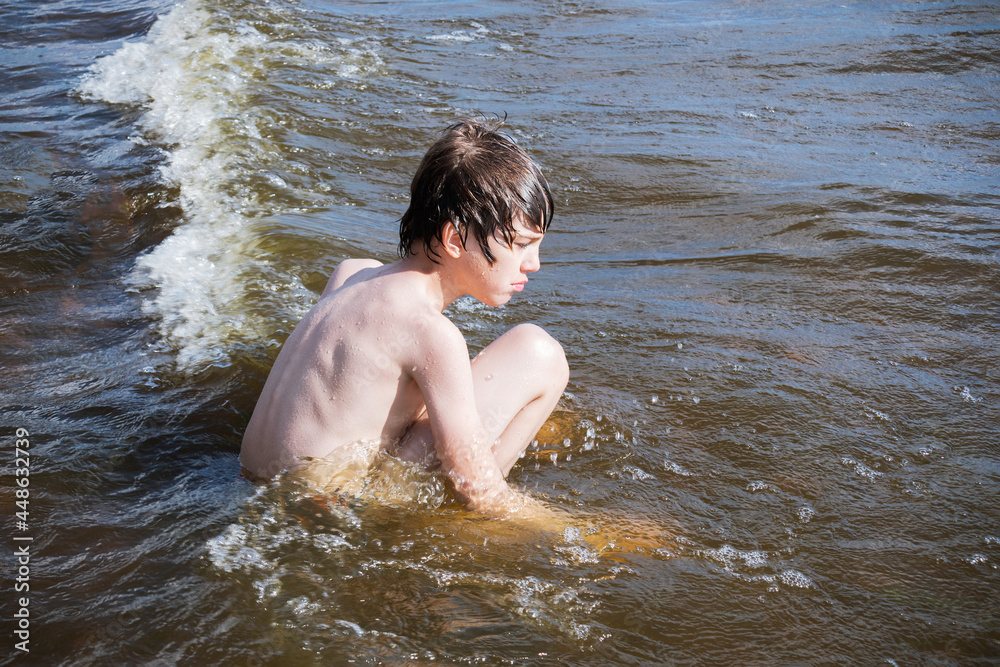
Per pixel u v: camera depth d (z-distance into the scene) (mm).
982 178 4895
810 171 5055
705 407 2775
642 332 3281
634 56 7402
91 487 2266
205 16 7988
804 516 2260
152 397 2746
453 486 2178
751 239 4188
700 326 3332
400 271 2215
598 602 1918
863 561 2090
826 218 4359
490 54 7395
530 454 2525
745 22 8398
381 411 2182
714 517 2256
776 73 6949
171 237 4055
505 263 2162
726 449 2559
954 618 1907
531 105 6195
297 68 6754
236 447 2494
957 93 6473
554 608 1893
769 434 2633
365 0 9016
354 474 2197
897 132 5711
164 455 2432
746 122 5922
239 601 1868
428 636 1794
